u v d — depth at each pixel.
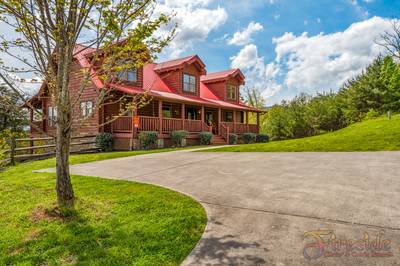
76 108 5.64
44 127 15.59
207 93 24.66
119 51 4.28
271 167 7.33
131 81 17.20
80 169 8.24
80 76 5.43
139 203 4.53
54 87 4.17
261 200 4.46
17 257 2.99
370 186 4.91
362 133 14.45
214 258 2.77
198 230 3.44
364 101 33.00
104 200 4.75
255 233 3.27
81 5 3.88
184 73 21.19
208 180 6.13
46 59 4.03
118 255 2.90
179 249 2.97
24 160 11.66
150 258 2.82
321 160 8.08
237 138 22.73
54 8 3.88
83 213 4.14
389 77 29.48
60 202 4.22
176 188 5.52
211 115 24.48
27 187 5.93
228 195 4.84
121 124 16.08
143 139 15.45
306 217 3.64
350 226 3.30
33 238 3.43
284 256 2.73
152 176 6.85
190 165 8.36
